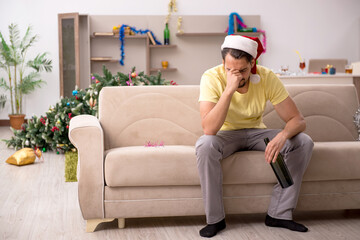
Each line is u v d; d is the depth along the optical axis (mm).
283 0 7504
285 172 1954
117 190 2055
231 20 7234
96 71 7211
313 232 2047
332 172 2152
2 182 3068
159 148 2143
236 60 1918
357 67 5672
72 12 7012
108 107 2465
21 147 4449
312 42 7621
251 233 2029
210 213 1997
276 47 7559
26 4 6980
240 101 2121
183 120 2500
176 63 7359
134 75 3816
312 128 2621
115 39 7219
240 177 2068
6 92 7000
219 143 1956
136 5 7234
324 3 7590
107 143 2424
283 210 2076
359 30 7680
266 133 2172
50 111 4379
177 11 7309
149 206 2074
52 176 3266
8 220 2230
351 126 2662
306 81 4977
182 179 2041
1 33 6961
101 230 2100
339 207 2217
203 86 2076
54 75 7098
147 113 2479
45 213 2355
